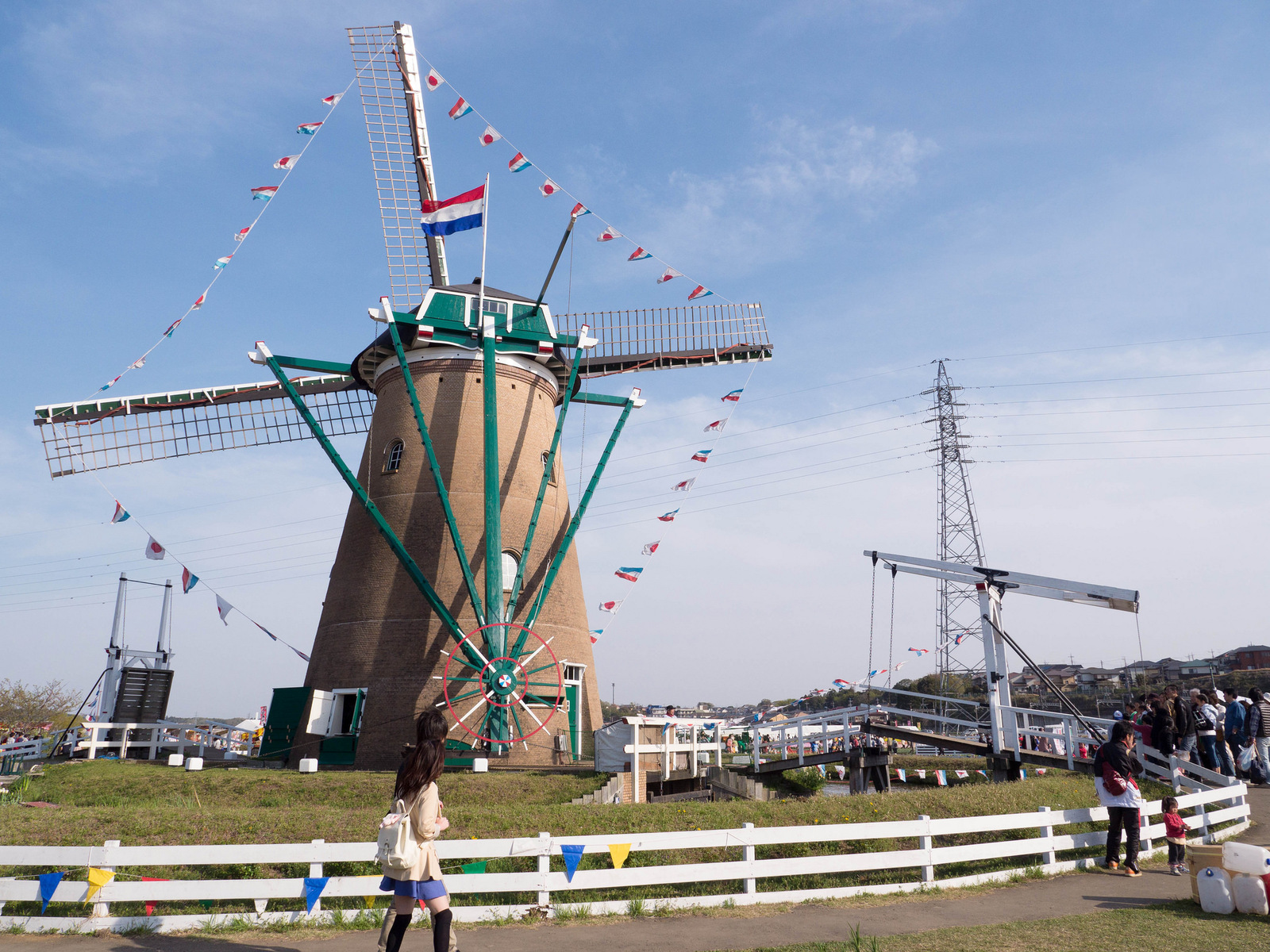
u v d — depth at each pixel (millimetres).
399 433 25703
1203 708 18047
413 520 24516
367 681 23062
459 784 16531
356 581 24625
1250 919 9047
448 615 21641
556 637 24906
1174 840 11570
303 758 20688
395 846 6801
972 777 26203
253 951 7926
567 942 8273
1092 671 131875
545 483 23812
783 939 8430
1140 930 8633
